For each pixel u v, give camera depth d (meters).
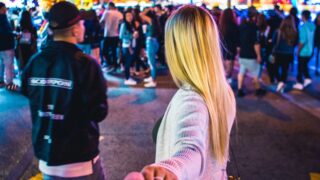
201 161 1.18
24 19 8.85
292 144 5.68
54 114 2.51
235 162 5.03
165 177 0.98
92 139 2.62
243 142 5.71
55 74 2.50
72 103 2.50
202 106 1.36
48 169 2.60
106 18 11.05
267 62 9.83
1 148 5.33
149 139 5.80
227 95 1.53
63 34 2.51
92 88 2.51
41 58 2.53
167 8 13.23
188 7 1.49
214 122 1.39
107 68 11.26
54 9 2.52
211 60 1.45
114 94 8.48
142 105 7.61
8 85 8.53
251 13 8.34
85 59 2.52
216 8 11.73
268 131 6.20
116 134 5.97
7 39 8.27
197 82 1.41
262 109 7.46
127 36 9.33
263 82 9.99
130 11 9.52
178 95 1.42
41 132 2.58
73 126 2.53
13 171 4.68
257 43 8.17
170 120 1.40
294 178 4.64
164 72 11.25
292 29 8.63
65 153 2.53
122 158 5.12
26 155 5.14
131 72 11.05
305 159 5.17
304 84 9.38
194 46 1.43
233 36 9.08
